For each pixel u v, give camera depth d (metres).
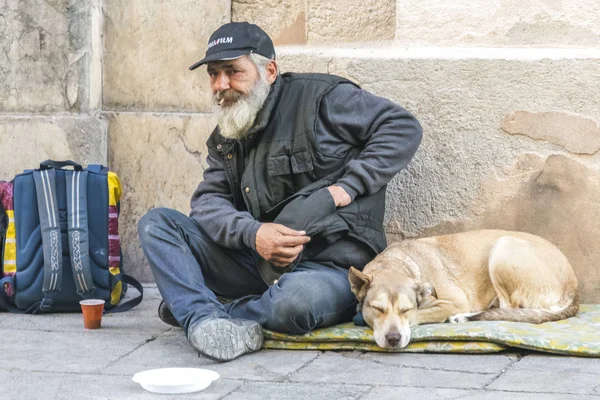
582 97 6.24
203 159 7.05
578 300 5.89
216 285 5.83
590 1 6.29
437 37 6.51
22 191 6.29
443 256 5.95
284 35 6.95
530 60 6.27
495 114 6.37
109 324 5.98
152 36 7.09
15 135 7.18
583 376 4.62
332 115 5.68
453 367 4.85
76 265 6.19
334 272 5.52
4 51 7.18
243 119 5.53
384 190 5.79
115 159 7.20
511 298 5.76
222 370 4.88
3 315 6.27
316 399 4.34
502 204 6.42
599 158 6.25
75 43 7.06
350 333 5.27
